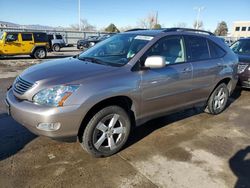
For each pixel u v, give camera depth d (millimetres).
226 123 4875
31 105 2961
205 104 5027
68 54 20750
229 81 5383
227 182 3000
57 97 2893
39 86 2994
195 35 4566
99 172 3072
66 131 2979
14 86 3404
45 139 3822
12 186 2748
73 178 2936
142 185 2869
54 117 2859
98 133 3287
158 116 4051
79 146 3660
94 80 3111
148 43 3748
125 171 3117
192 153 3625
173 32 4176
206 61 4605
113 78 3248
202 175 3111
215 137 4207
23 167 3096
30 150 3496
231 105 6113
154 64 3375
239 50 8133
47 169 3078
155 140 3984
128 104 3551
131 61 3512
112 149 3436
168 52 3982
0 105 5285
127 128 3539
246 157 3582
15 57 17312
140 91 3508
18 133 3980
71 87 2957
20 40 15922
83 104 2967
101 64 3594
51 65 3666
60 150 3533
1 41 15281
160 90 3785
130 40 4023
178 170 3188
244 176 3131
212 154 3627
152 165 3271
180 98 4223
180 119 4957
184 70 4109
